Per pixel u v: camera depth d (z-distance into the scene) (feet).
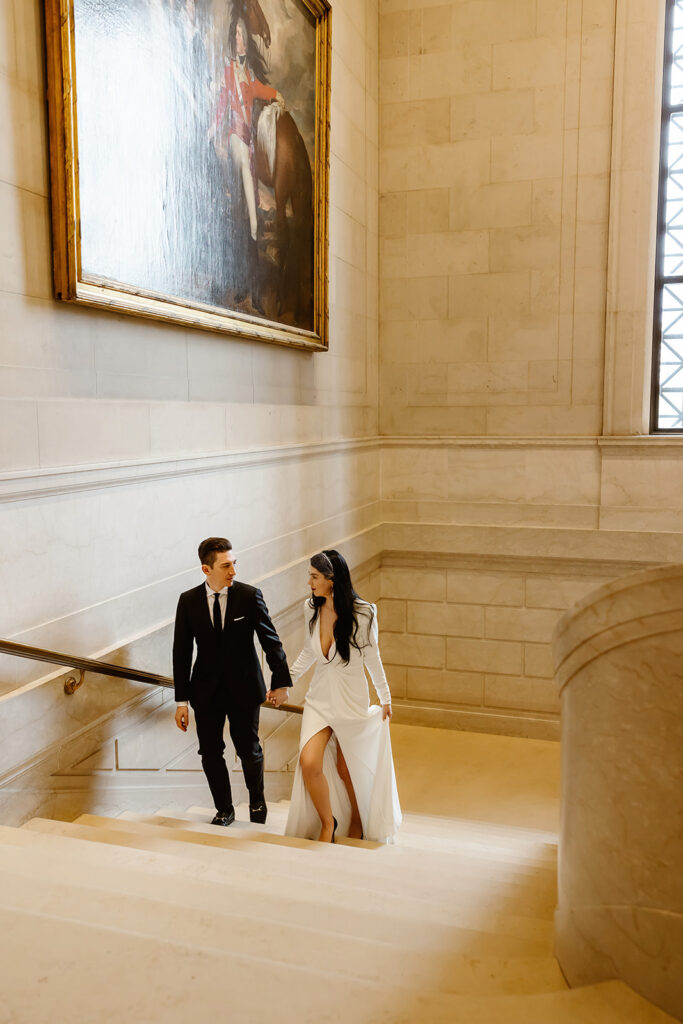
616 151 26.73
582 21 26.78
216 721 15.19
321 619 15.48
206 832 14.07
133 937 6.10
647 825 5.37
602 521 28.09
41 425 12.89
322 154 23.36
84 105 13.12
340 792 15.83
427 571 30.42
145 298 14.99
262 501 20.94
